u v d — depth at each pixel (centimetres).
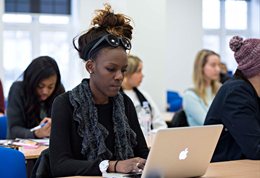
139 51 562
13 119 323
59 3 762
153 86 572
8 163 202
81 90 194
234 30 879
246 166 204
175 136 162
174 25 827
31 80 321
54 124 188
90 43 187
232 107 226
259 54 228
